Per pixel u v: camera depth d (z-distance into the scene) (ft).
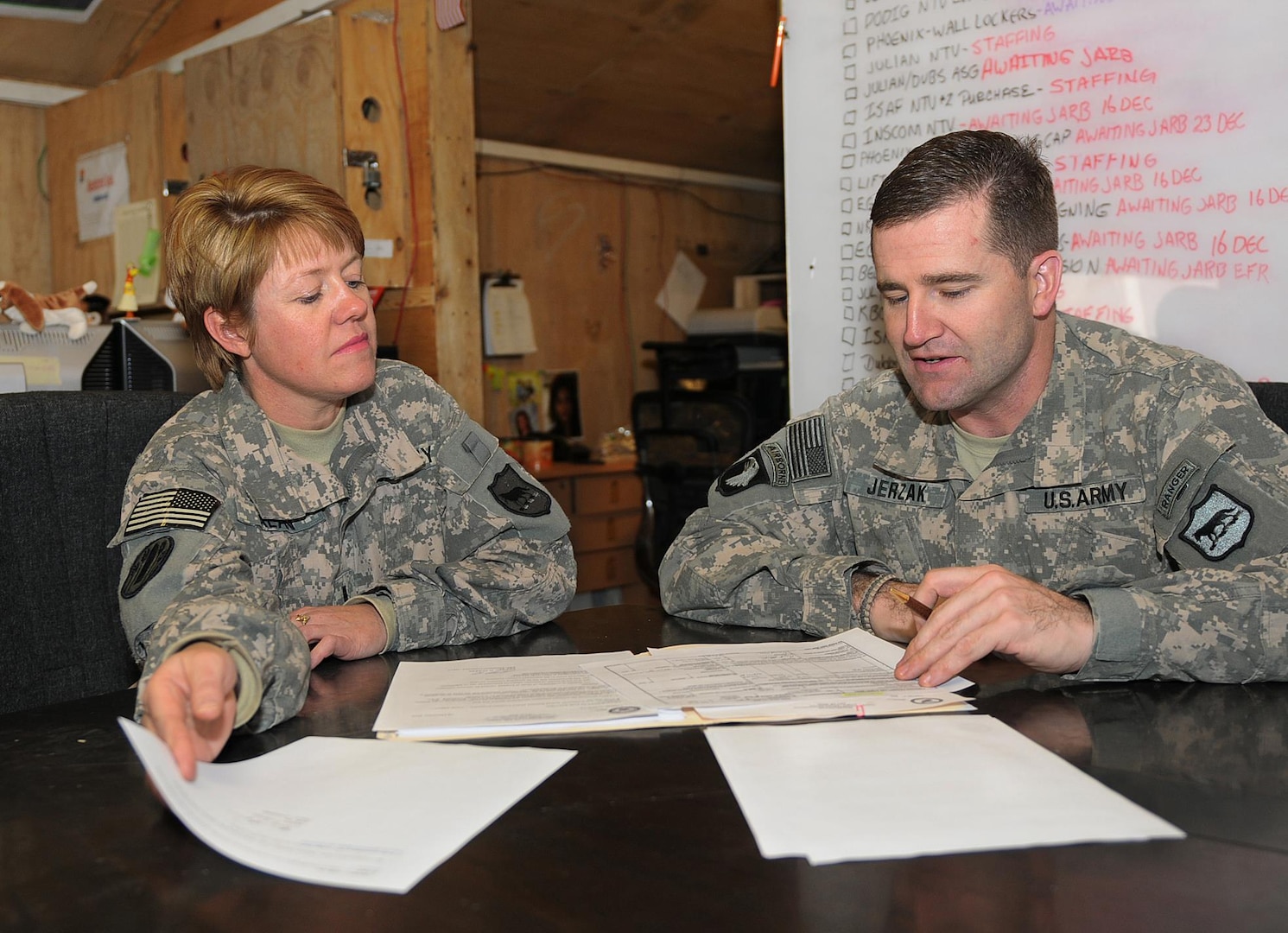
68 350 7.02
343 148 8.91
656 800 2.38
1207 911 1.85
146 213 10.68
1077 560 4.42
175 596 3.39
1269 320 5.58
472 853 2.14
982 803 2.28
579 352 17.07
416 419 4.94
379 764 2.62
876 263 4.04
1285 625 3.20
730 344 13.98
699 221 18.67
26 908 2.00
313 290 4.22
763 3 12.20
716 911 1.89
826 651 3.64
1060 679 3.29
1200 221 5.76
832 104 7.17
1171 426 4.13
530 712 2.98
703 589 4.30
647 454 13.39
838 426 4.97
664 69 13.78
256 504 4.35
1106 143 6.03
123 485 4.92
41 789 2.61
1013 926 1.82
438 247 9.26
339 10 9.84
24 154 11.92
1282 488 3.68
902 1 6.78
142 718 2.83
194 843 2.26
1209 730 2.80
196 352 4.60
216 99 9.81
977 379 4.00
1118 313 6.06
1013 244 3.86
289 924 1.90
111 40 11.62
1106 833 2.13
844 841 2.11
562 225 16.72
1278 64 5.46
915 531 4.73
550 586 4.37
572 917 1.88
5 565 4.56
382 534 4.87
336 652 3.80
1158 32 5.80
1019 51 6.31
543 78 13.56
